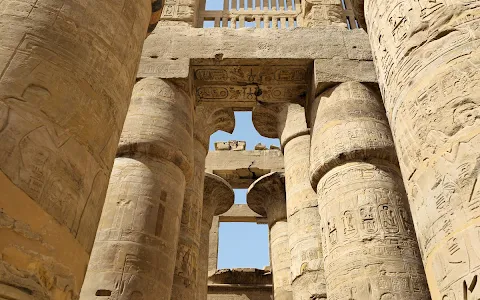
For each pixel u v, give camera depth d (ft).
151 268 23.20
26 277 9.46
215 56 33.01
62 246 10.74
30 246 9.80
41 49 12.55
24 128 10.85
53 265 10.30
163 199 26.03
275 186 52.65
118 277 22.09
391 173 26.25
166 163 27.61
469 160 12.69
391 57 18.49
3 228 9.34
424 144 14.62
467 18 15.88
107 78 14.48
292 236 38.78
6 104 10.89
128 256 22.85
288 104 45.85
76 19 14.11
